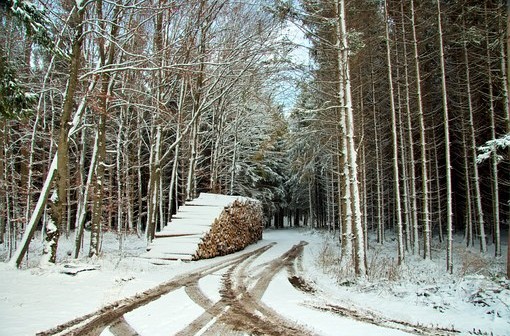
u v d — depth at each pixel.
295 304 7.54
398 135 26.30
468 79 19.22
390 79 17.34
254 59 19.52
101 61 13.66
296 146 29.09
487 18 18.22
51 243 11.02
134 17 14.75
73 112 19.56
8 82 7.81
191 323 5.94
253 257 16.80
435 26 18.95
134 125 26.50
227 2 18.28
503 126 20.95
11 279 8.70
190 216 17.67
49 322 5.71
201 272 11.74
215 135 27.31
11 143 19.64
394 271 11.77
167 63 16.23
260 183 41.84
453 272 14.87
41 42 8.84
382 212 26.89
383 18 18.06
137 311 6.57
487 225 26.73
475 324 6.55
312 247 22.59
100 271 10.50
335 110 17.36
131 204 28.09
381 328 6.06
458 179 27.78
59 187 11.33
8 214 18.00
